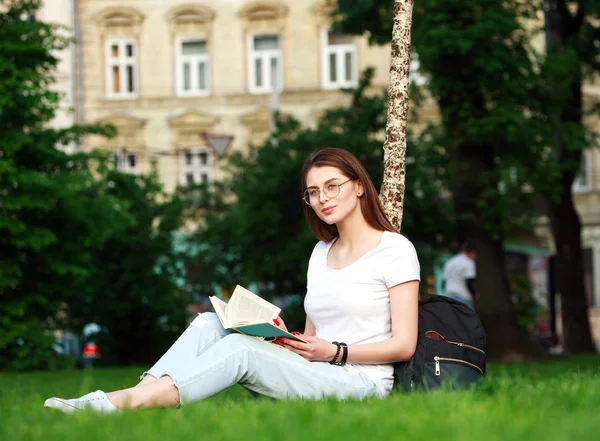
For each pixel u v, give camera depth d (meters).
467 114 20.39
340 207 6.04
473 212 21.16
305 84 40.41
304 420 4.12
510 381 5.57
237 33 40.88
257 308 5.73
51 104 22.52
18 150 22.27
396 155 7.93
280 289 27.02
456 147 21.44
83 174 22.55
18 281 22.02
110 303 28.97
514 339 21.17
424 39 19.50
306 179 6.14
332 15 23.86
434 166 24.31
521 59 20.31
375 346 5.74
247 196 25.59
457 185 21.44
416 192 24.38
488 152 21.44
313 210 6.30
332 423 3.97
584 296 25.84
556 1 24.33
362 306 5.91
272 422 4.04
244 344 5.47
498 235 20.94
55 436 3.91
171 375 5.33
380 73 40.00
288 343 5.69
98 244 23.59
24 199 21.66
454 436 3.57
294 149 25.38
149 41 41.19
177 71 41.12
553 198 21.52
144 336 29.94
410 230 25.00
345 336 5.95
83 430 4.02
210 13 40.88
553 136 20.86
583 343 25.78
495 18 19.25
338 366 5.76
